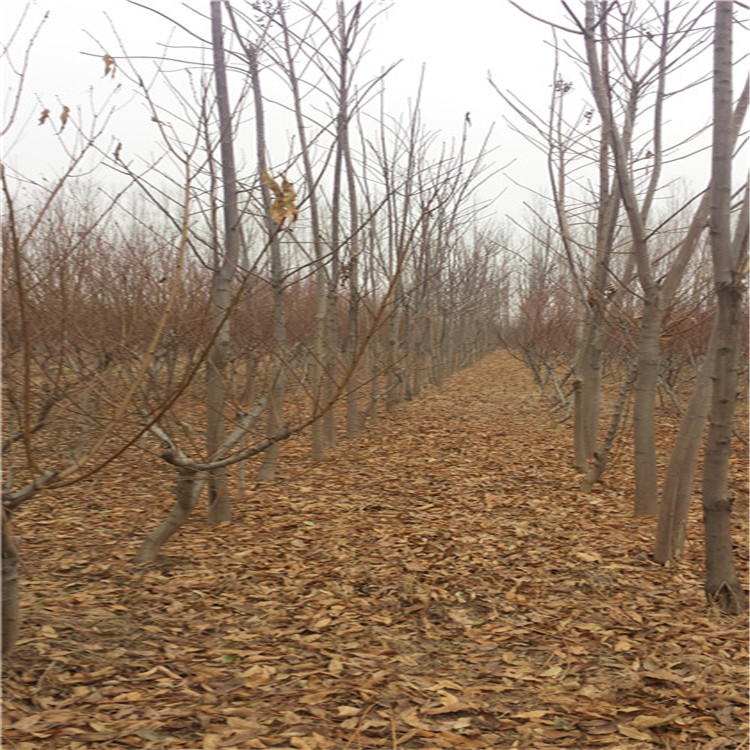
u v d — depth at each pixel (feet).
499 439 39.01
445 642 13.34
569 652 12.79
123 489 25.17
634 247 21.89
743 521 21.72
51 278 16.66
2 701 9.62
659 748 9.43
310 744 9.18
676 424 41.78
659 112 23.52
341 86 26.55
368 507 23.56
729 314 14.06
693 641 13.10
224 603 14.74
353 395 38.65
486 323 103.76
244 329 27.48
